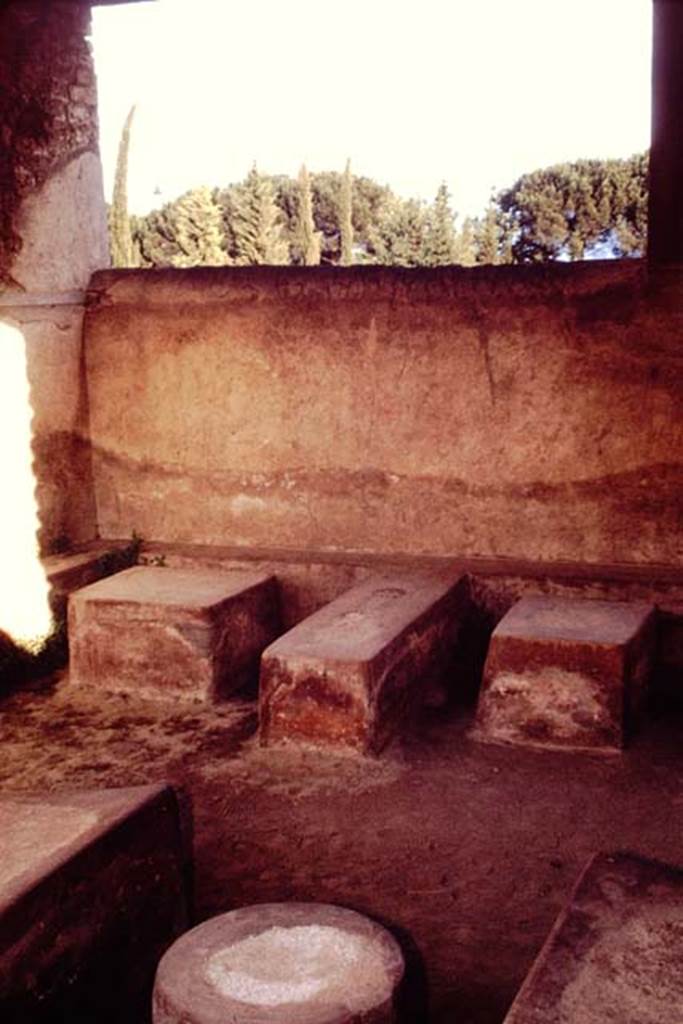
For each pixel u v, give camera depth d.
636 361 4.27
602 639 3.66
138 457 5.11
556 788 3.40
